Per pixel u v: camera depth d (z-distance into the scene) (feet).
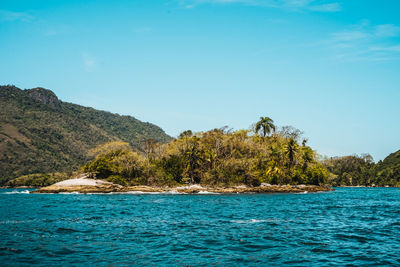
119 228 83.20
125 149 332.60
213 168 322.14
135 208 137.08
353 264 51.34
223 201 182.29
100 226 86.17
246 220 99.40
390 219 103.30
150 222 94.79
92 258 53.67
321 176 363.35
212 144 348.38
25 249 58.75
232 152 339.77
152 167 322.96
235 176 311.88
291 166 343.46
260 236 72.90
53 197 219.82
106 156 324.39
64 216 106.73
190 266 49.70
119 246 62.44
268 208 138.72
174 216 109.40
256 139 368.68
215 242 66.44
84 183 285.23
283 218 104.47
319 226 87.81
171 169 323.16
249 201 182.60
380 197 235.20
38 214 112.06
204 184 310.24
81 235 73.00
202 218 104.27
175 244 64.44
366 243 66.18
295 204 161.27
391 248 61.98
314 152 360.28
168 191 286.66
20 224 88.07
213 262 51.88
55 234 73.67
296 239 69.72
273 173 324.60
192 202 173.37
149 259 53.36
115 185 290.35
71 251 58.08
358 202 178.29
